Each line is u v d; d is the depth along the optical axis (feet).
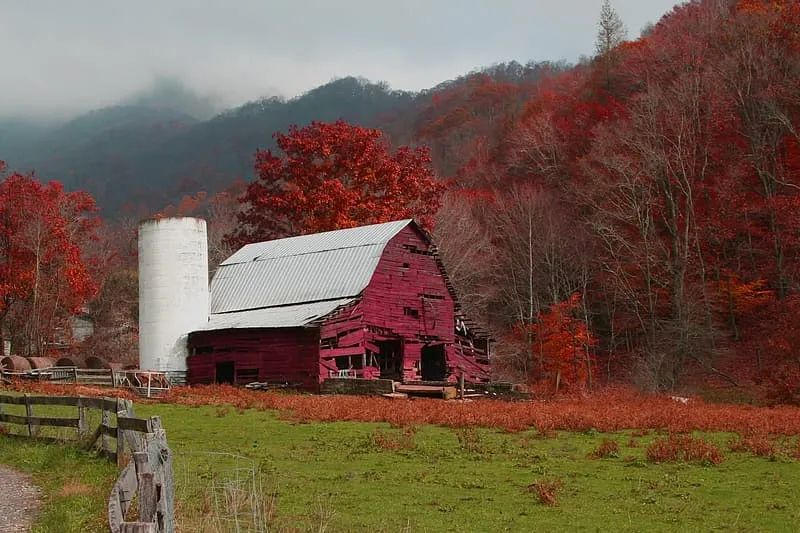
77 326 286.87
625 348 241.14
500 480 62.08
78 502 49.57
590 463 69.26
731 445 76.64
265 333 151.94
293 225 248.11
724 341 211.82
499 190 301.43
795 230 209.97
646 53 285.02
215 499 50.29
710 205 230.68
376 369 158.20
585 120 287.07
